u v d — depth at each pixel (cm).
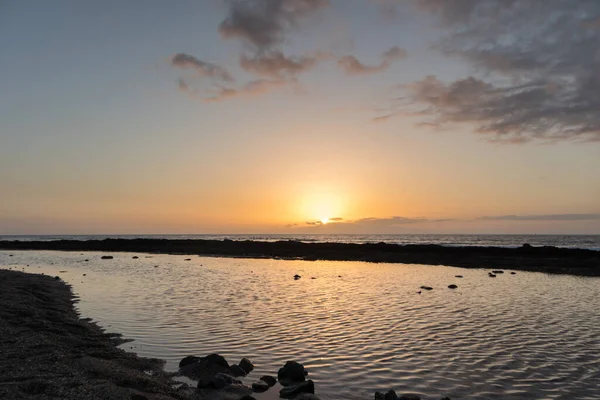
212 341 1456
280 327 1656
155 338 1492
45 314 1828
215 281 3186
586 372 1169
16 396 899
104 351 1314
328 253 6222
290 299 2336
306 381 1037
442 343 1438
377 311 1992
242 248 7288
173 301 2252
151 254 6850
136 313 1919
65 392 932
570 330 1630
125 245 8531
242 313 1927
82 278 3356
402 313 1948
